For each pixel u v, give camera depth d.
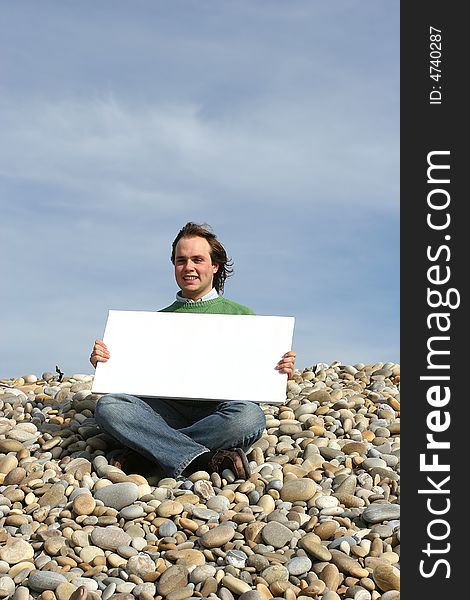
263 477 4.27
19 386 6.21
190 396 4.48
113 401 4.45
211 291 4.98
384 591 3.28
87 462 4.37
